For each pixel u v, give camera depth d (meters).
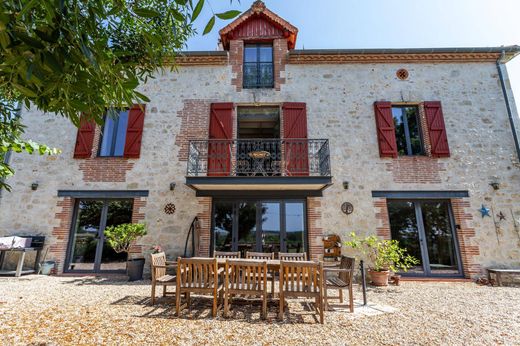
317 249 6.58
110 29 2.50
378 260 6.05
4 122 2.37
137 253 6.64
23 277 6.05
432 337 3.05
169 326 3.20
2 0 1.08
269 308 4.07
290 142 7.11
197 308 3.98
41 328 3.03
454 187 6.87
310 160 7.07
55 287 5.20
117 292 4.86
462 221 6.66
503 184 6.86
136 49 2.62
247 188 6.64
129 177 7.07
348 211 6.76
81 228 7.03
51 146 7.21
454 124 7.28
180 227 6.77
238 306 4.14
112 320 3.35
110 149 7.43
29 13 1.19
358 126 7.36
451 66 7.68
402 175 6.98
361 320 3.58
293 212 6.95
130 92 1.72
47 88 1.37
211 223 6.90
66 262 6.77
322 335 3.05
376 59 7.73
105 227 7.02
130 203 7.15
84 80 1.42
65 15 1.23
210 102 7.61
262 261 3.70
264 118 7.85
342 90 7.62
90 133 7.26
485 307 4.25
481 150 7.09
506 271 5.90
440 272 6.62
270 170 7.40
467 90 7.50
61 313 3.59
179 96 7.65
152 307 3.96
